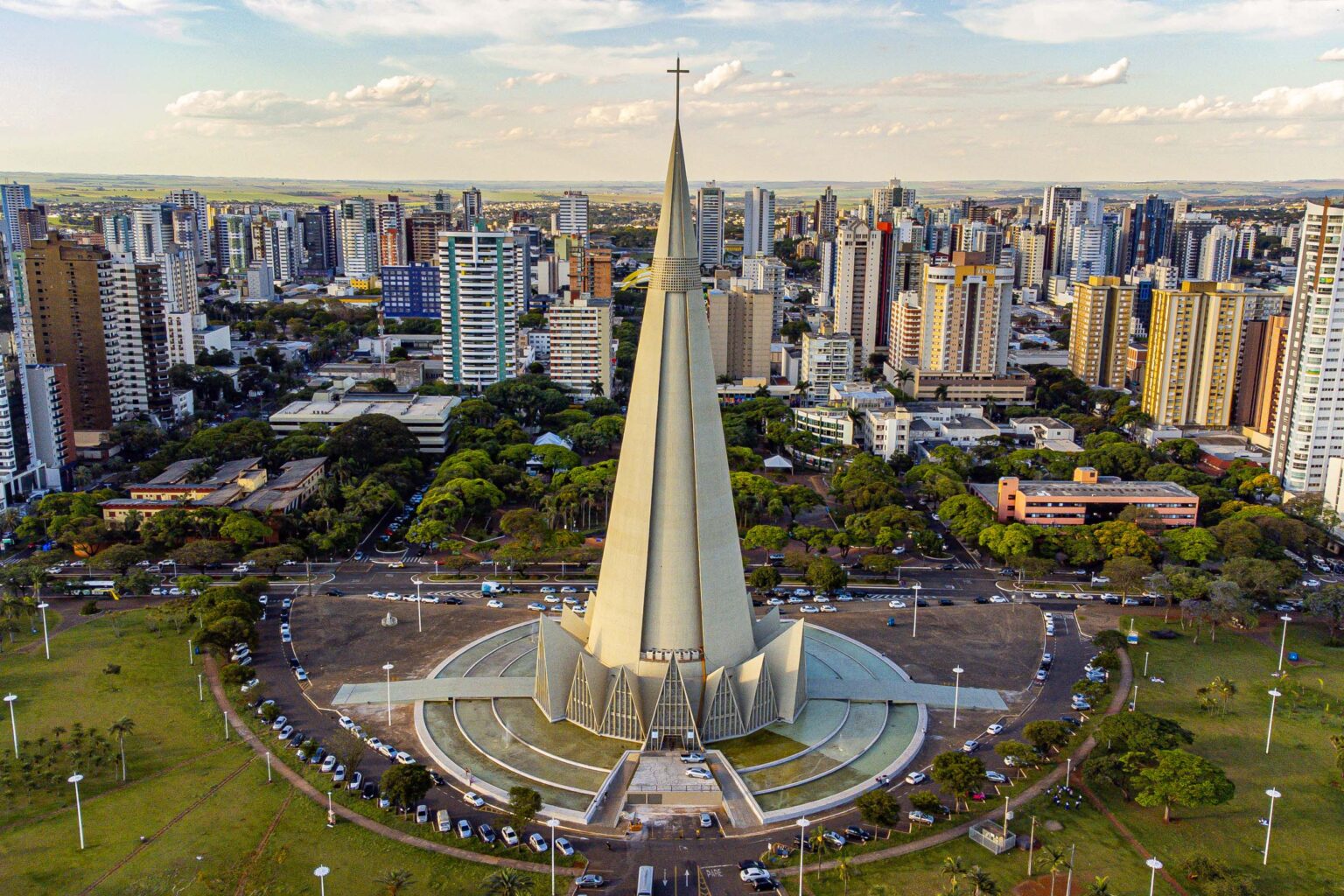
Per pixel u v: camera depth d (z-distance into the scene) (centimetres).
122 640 19450
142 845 13038
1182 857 13162
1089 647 19825
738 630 16212
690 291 15438
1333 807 14338
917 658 19200
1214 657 19400
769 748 15538
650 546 15675
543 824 13725
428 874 12600
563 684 16362
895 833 13562
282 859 12625
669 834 13525
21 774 14525
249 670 17562
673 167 15275
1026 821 13912
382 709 16862
